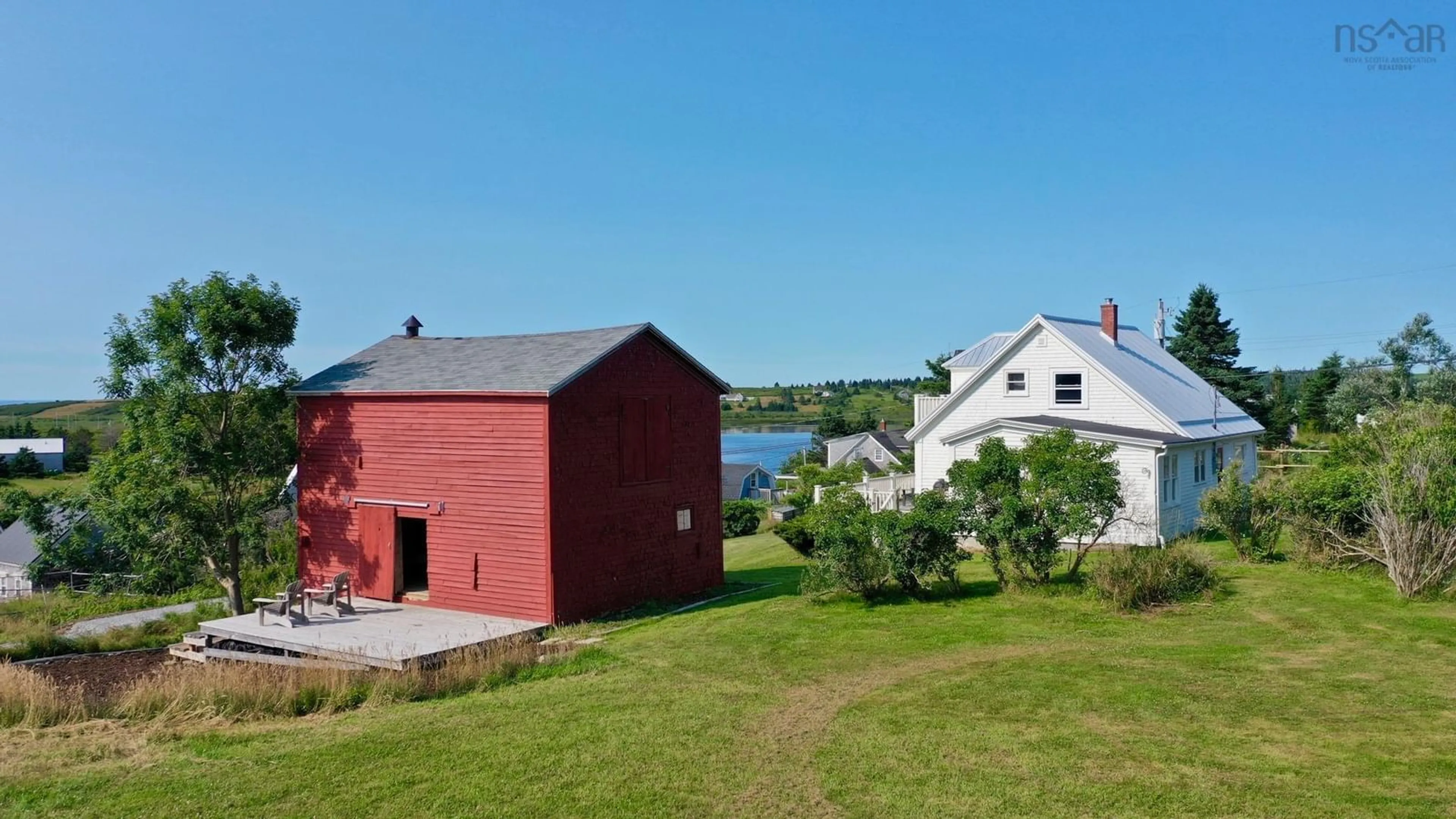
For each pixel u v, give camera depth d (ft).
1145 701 35.37
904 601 56.80
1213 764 28.96
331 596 62.80
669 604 68.74
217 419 73.36
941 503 57.77
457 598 64.28
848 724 34.83
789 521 99.40
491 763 32.19
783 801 28.22
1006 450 59.00
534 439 60.85
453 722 37.22
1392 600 49.98
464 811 28.37
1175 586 52.44
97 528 79.05
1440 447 53.21
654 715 36.96
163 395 69.97
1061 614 50.80
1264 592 53.36
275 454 72.84
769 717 36.19
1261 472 122.31
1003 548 61.31
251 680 43.14
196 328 70.44
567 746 33.60
